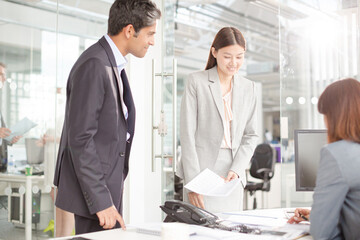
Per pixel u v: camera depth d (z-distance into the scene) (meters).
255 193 6.16
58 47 3.66
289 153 3.02
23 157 3.37
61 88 3.66
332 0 3.12
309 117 3.09
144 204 3.79
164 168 3.16
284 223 1.62
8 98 3.34
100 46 1.69
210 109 2.18
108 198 1.56
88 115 1.55
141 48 1.74
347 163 1.25
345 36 3.12
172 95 3.09
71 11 3.73
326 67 3.12
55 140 3.52
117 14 1.69
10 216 3.30
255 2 5.96
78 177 1.55
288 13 3.09
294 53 3.09
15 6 3.46
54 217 3.45
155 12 1.71
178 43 6.68
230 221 1.64
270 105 11.79
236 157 2.17
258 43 8.29
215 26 6.18
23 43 3.46
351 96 1.33
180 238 1.10
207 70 2.28
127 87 1.79
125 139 1.72
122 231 1.45
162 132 3.10
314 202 1.29
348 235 1.30
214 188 1.81
